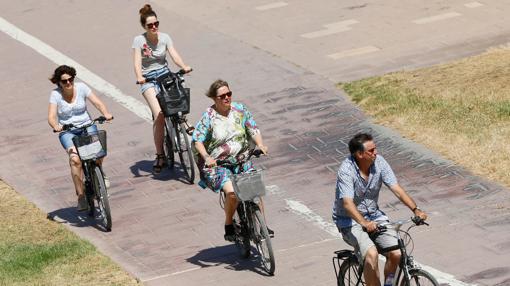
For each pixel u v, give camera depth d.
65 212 50.97
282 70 67.69
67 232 48.19
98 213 50.44
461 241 42.81
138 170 55.38
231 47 72.69
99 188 48.19
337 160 53.69
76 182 48.88
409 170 51.12
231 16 78.81
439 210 46.22
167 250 45.31
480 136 53.25
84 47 75.81
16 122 64.38
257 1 81.62
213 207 49.62
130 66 71.50
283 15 77.94
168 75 53.19
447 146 52.97
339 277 37.22
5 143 61.28
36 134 62.19
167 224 48.25
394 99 60.06
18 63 74.06
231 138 42.22
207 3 82.31
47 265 44.09
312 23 75.62
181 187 52.50
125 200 51.62
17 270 43.62
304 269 41.75
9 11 85.00
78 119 48.69
